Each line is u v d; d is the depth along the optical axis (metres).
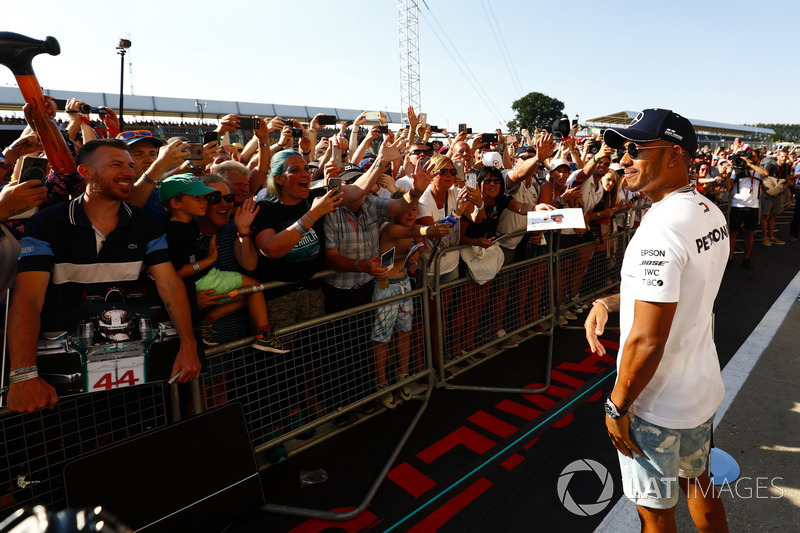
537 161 3.97
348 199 2.77
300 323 2.60
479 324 3.98
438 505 2.30
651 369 1.37
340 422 3.05
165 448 2.05
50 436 2.20
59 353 1.77
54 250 1.76
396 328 3.22
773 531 2.04
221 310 2.47
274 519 2.26
